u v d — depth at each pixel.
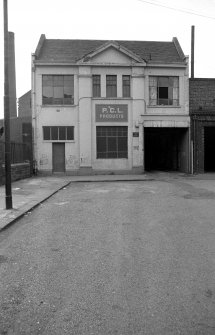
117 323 4.41
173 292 5.30
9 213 11.68
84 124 28.64
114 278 5.89
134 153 29.02
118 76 28.81
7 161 12.55
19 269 6.40
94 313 4.67
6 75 12.60
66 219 11.02
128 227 9.77
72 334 4.16
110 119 28.81
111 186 21.06
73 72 28.61
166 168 34.88
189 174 28.69
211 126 29.61
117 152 29.08
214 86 29.95
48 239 8.57
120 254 7.25
